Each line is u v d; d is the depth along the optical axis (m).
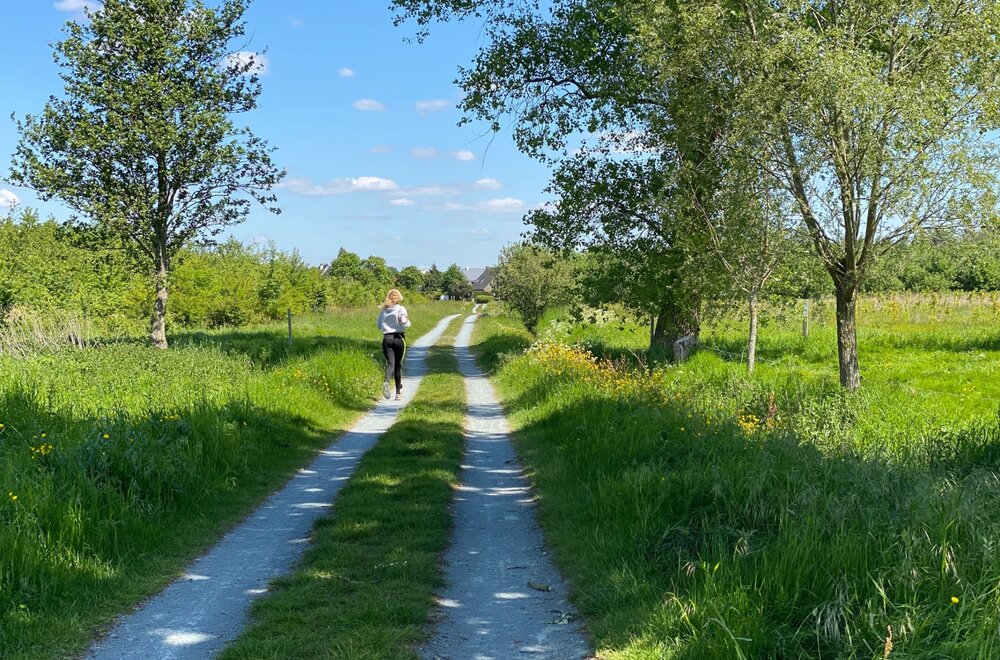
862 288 13.31
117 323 24.27
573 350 19.08
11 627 4.39
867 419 10.53
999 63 10.99
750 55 11.38
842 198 11.65
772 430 8.91
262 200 18.92
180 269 33.12
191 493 7.41
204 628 4.66
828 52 10.47
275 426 11.04
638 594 4.89
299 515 7.48
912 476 5.98
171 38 17.38
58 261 24.50
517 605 5.15
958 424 9.98
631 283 18.06
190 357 15.65
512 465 10.06
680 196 14.11
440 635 4.60
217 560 6.05
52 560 5.18
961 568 4.03
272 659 4.08
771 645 3.85
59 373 12.64
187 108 17.22
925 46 11.21
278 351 20.73
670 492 6.06
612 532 6.04
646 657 4.07
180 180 18.03
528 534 6.88
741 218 12.69
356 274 103.50
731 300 14.21
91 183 17.20
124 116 17.14
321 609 4.84
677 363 16.88
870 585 4.01
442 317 69.69
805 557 4.34
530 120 18.55
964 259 12.33
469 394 18.38
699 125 13.20
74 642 4.40
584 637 4.58
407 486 8.28
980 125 10.96
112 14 16.84
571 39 17.56
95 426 7.87
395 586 5.28
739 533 5.12
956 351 19.38
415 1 18.41
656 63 12.87
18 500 5.60
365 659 4.09
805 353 19.78
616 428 9.15
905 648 3.52
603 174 17.55
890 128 10.73
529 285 33.31
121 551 5.85
